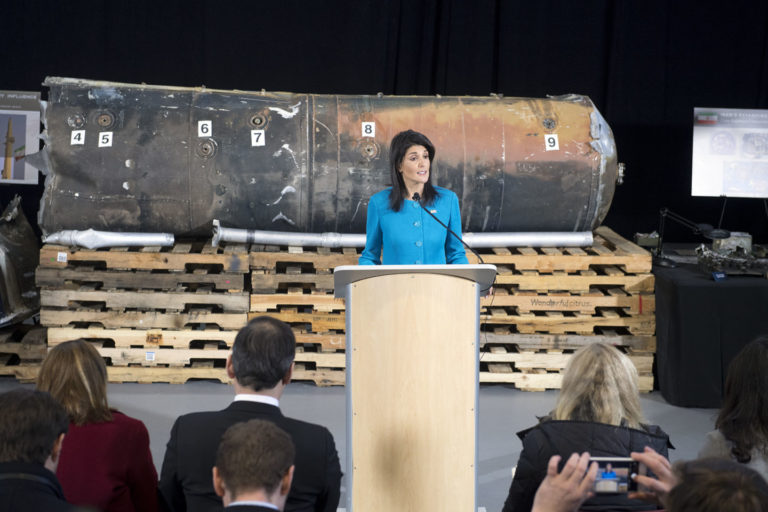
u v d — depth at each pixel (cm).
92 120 682
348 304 367
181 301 692
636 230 907
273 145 684
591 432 321
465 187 695
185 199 684
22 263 728
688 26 870
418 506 378
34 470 257
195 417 319
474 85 867
